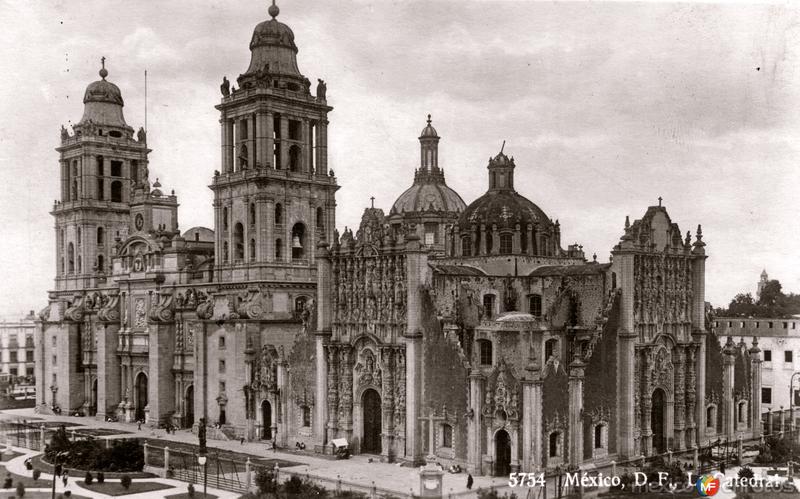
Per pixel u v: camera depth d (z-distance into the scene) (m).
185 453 105.00
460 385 97.62
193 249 143.88
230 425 123.31
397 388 103.94
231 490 89.44
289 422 114.56
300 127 131.75
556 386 93.94
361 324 108.00
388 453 103.88
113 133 164.12
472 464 94.94
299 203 130.00
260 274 124.75
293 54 133.38
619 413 101.75
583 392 97.31
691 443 109.69
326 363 110.69
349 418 109.00
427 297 101.88
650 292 106.06
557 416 93.62
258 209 125.75
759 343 137.62
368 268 107.75
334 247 111.38
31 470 100.75
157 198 148.38
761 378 135.38
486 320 102.25
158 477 96.94
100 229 162.12
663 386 107.50
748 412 119.56
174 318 137.62
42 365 162.38
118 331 148.62
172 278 140.25
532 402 91.00
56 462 89.62
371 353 106.94
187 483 93.25
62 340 157.00
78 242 161.75
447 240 129.88
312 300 117.19
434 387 100.38
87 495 87.12
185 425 135.00
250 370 119.81
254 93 126.69
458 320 104.69
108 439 115.44
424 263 102.94
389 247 105.31
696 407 110.56
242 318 121.50
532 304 110.69
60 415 156.12
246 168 128.50
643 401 104.56
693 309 111.50
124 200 164.00
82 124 160.75
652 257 106.50
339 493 84.06
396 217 148.38
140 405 145.50
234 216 131.00
